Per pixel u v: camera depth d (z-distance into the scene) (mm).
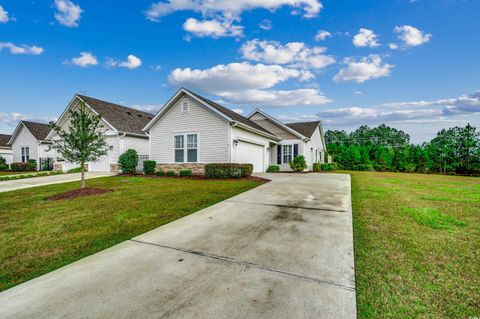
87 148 8953
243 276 2574
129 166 15664
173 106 14594
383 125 63094
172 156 14641
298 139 19969
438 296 2182
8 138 29953
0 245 3660
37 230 4363
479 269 2691
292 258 3008
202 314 1945
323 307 2025
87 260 3090
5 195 8328
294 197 6941
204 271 2705
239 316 1912
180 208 5840
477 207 5801
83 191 8242
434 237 3707
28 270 2867
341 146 34375
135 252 3299
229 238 3768
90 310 2037
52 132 20625
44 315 1988
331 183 10141
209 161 13547
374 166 28062
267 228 4215
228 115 13680
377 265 2793
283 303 2084
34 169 22094
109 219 5031
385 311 1974
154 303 2113
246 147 15242
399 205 6000
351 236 3762
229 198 6898
